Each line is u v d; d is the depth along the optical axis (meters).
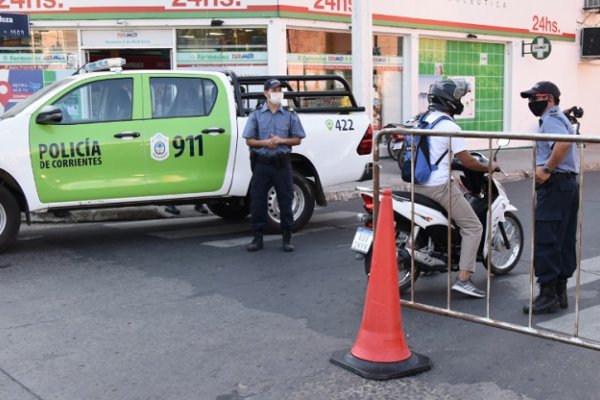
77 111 7.77
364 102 12.26
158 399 4.01
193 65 14.20
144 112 8.00
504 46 19.20
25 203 7.61
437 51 17.58
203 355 4.67
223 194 8.41
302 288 6.30
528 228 8.96
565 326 5.21
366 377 4.25
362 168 9.27
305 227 9.32
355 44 12.22
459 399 3.97
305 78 9.29
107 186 7.82
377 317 4.35
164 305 5.80
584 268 6.88
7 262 7.34
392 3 16.17
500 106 19.34
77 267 7.12
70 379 4.29
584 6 20.91
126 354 4.70
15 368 4.46
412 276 5.63
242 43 14.24
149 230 9.25
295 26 14.46
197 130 8.16
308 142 8.77
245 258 7.46
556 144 5.09
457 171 6.53
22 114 7.50
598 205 10.79
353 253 7.69
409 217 5.70
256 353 4.70
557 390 4.07
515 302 5.85
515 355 4.62
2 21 10.70
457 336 5.00
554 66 20.38
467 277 5.93
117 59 8.08
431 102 5.77
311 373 4.35
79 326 5.27
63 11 13.59
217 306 5.77
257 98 8.88
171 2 13.82
